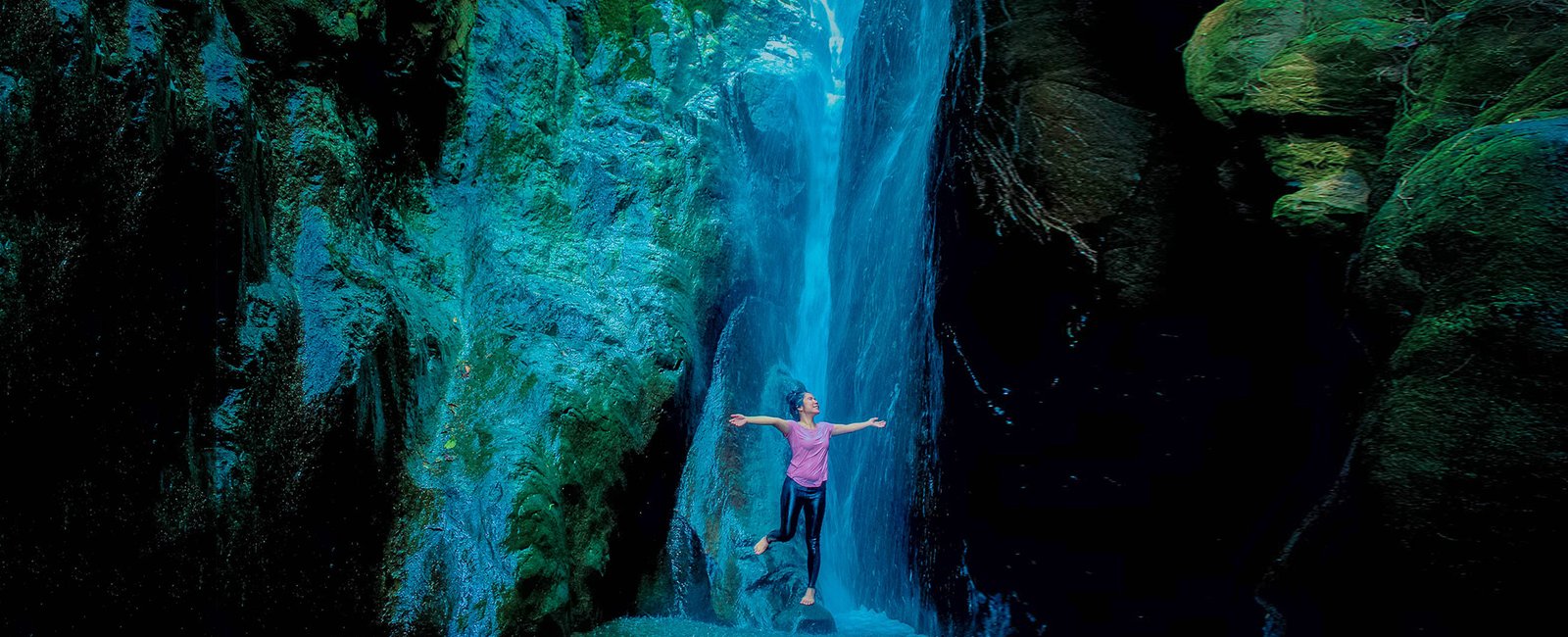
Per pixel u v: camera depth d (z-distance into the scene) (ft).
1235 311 19.69
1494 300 9.24
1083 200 20.94
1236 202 17.92
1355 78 14.82
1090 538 21.59
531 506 16.92
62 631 8.92
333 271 14.49
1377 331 11.71
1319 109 15.14
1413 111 13.48
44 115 9.11
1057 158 21.24
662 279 23.77
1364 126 14.79
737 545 23.12
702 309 25.52
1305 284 17.62
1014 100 22.08
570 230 23.03
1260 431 19.07
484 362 18.63
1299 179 15.30
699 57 30.83
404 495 15.16
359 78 16.75
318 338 13.56
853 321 32.19
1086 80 21.43
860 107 34.96
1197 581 19.86
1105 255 20.90
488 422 17.76
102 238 9.64
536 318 20.38
